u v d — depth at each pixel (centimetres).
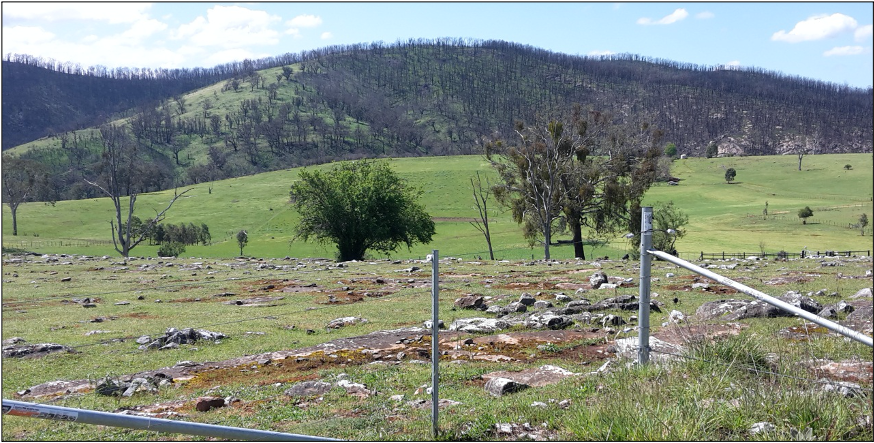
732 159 19050
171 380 1131
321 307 2075
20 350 1414
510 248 7588
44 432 823
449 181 15200
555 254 6906
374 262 3859
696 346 959
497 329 1509
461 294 2286
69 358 1373
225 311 2052
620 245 7638
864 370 888
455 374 1081
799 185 14425
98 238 10425
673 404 739
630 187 5562
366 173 5484
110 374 1168
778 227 9356
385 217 5397
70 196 15962
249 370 1201
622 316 1595
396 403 909
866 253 4694
